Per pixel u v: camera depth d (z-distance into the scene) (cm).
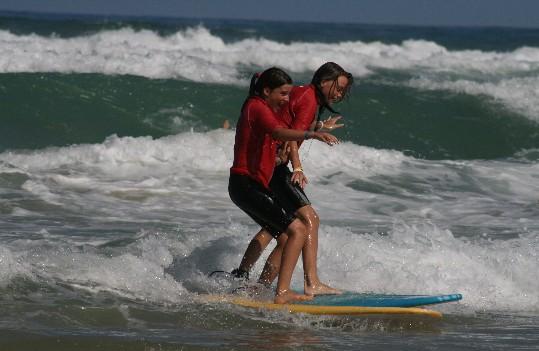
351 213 3753
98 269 2467
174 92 6119
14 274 2364
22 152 4531
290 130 2153
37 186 3878
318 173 4509
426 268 2622
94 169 4322
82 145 4572
